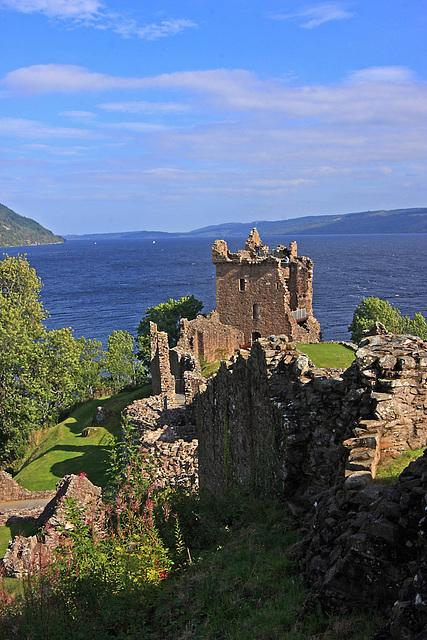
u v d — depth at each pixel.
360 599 9.12
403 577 8.73
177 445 28.38
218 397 24.23
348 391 14.34
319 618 9.28
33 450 60.44
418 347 14.16
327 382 15.03
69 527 23.27
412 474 9.61
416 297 185.38
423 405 13.12
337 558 9.79
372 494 10.32
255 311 75.06
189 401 35.62
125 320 173.62
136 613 12.20
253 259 73.62
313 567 10.48
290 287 80.81
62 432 57.97
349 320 150.12
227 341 73.44
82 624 11.81
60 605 12.59
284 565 11.78
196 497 19.98
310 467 15.08
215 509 18.11
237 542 14.58
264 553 13.04
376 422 12.82
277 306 73.62
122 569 13.51
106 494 20.61
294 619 9.73
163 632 11.38
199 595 12.05
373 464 11.61
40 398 64.81
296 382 16.52
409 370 13.22
